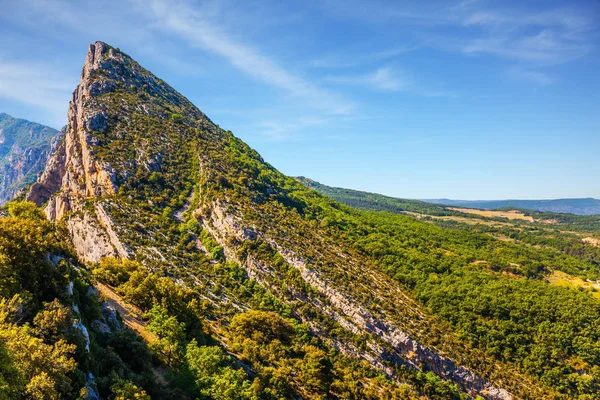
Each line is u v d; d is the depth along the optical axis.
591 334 122.06
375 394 89.81
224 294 111.75
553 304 131.25
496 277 156.88
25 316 41.41
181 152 175.12
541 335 123.12
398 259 157.00
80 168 156.88
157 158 162.00
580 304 132.25
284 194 184.62
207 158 172.62
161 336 63.41
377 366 104.94
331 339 108.12
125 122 175.00
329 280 122.56
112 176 142.38
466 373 108.31
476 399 103.94
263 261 123.62
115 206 130.12
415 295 141.00
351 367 100.75
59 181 195.62
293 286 118.06
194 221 137.38
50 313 40.62
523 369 117.06
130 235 119.38
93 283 68.19
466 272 156.88
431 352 109.81
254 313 95.38
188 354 58.62
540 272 190.38
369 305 118.38
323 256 137.12
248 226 132.62
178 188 154.50
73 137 178.25
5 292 41.62
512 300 134.12
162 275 107.62
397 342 110.69
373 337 109.75
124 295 78.06
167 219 134.88
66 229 80.44
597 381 111.50
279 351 87.94
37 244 50.62
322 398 77.56
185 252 125.00
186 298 93.25
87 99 181.25
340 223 182.00
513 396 105.06
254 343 84.62
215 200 142.25
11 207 73.94
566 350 119.31
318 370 82.06
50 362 33.91
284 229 143.00
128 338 53.75
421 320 123.19
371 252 159.75
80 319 48.44
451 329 125.69
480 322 126.62
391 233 198.12
